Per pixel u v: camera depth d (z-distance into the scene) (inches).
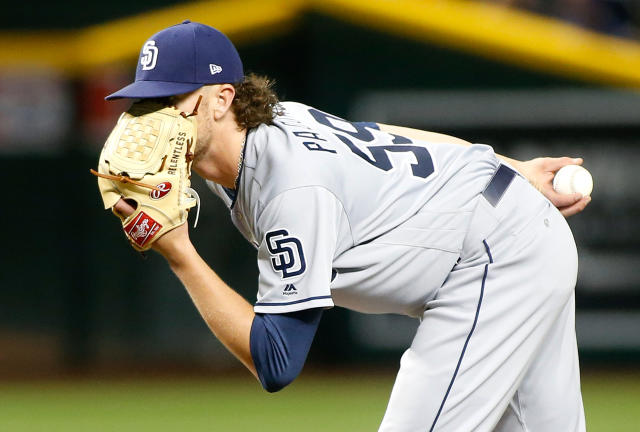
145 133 410.6
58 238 1662.2
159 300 1533.0
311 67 1387.8
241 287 1521.9
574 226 1370.6
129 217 414.9
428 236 443.8
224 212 1515.7
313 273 412.8
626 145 1370.6
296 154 422.0
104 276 1521.9
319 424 970.7
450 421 440.5
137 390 1254.9
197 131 424.5
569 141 1375.5
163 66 421.4
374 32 1378.0
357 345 1392.7
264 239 422.6
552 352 469.1
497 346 443.8
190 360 1536.7
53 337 1675.7
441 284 452.8
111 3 1472.7
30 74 1636.3
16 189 1669.5
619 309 1365.7
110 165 407.5
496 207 457.1
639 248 1362.0
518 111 1380.4
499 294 448.1
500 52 1371.8
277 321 418.3
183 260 420.5
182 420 1010.1
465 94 1382.9
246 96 434.3
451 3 1454.2
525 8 1512.1
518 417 468.4
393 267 441.1
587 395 1146.7
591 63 1363.2
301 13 1376.7
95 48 1461.6
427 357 445.7
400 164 452.8
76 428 973.2
